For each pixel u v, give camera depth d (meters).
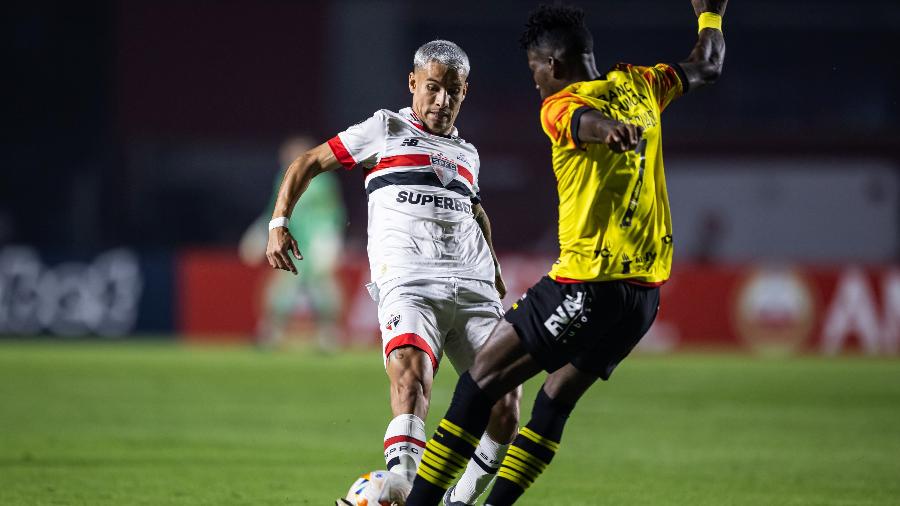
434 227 21.27
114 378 49.22
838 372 56.31
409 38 109.81
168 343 68.50
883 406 42.50
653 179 17.78
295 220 62.28
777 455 30.53
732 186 103.25
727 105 111.00
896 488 25.45
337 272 68.38
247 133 106.62
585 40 17.84
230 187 107.19
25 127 107.00
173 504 22.53
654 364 60.41
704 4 19.84
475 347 21.20
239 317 69.69
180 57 105.88
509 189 104.19
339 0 107.44
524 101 108.50
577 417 38.81
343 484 25.22
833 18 111.94
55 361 56.59
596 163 17.14
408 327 20.23
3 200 105.44
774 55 112.12
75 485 24.47
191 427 34.75
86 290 70.06
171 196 106.12
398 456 18.80
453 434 17.58
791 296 68.75
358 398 43.12
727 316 69.31
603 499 23.84
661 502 23.55
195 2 105.81
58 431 33.31
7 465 27.00
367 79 107.88
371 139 21.19
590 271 17.28
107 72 107.38
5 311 69.69
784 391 47.38
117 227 104.88
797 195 103.25
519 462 18.25
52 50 107.19
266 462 28.25
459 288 21.08
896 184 102.56
